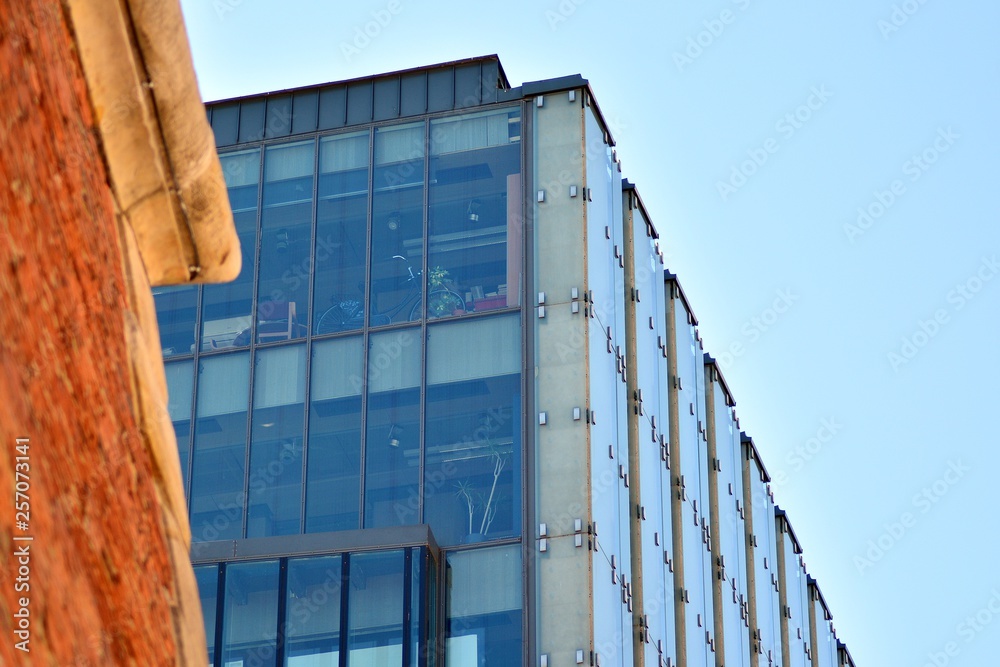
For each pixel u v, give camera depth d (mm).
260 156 34344
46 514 3574
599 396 31281
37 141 3809
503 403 30578
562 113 33625
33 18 3826
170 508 4617
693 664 35375
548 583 28703
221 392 31797
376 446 30562
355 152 33906
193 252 5395
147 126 4789
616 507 31156
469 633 28422
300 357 31812
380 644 28031
